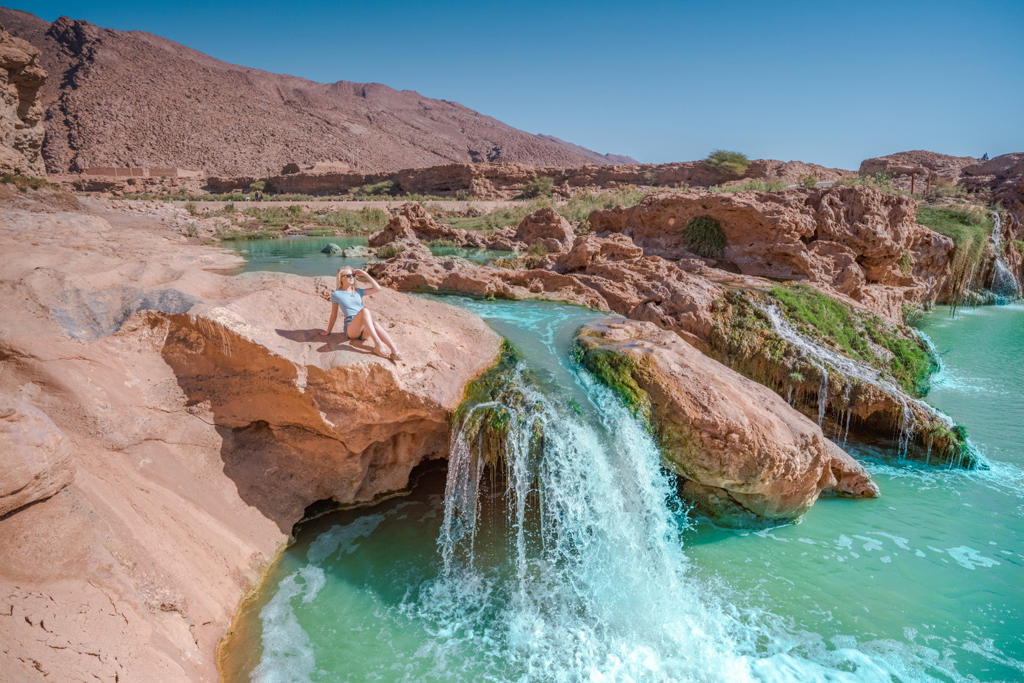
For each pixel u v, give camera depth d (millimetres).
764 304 13680
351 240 33406
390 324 8570
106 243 20453
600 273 15898
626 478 8016
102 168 93500
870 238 18125
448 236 29375
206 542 6684
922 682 6086
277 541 7633
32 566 4859
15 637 4328
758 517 8883
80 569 5168
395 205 56156
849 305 14883
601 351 9203
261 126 172625
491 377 8586
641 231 21312
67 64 179875
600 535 7855
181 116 161875
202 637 5887
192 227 34031
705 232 19328
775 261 18125
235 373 7414
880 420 11656
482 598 7219
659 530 8078
